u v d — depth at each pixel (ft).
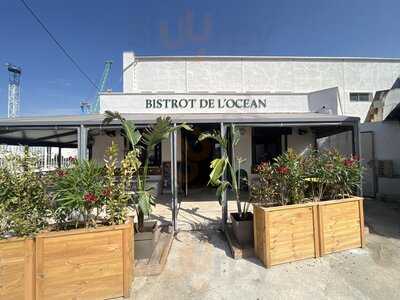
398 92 35.06
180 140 33.65
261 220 13.50
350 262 13.39
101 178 11.77
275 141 34.58
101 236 10.54
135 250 13.39
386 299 10.32
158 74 48.26
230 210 23.31
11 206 10.21
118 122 20.86
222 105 37.29
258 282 11.75
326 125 21.71
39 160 11.54
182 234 18.29
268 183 14.82
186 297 10.77
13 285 9.70
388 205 26.66
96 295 10.45
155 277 12.39
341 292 10.84
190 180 37.50
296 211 13.57
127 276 10.82
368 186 31.99
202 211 23.12
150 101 36.55
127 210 12.26
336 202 14.58
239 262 13.73
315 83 50.44
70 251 10.19
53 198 10.85
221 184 17.81
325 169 15.06
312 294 10.75
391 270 12.56
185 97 36.96
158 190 30.99
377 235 17.34
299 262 13.47
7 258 9.66
